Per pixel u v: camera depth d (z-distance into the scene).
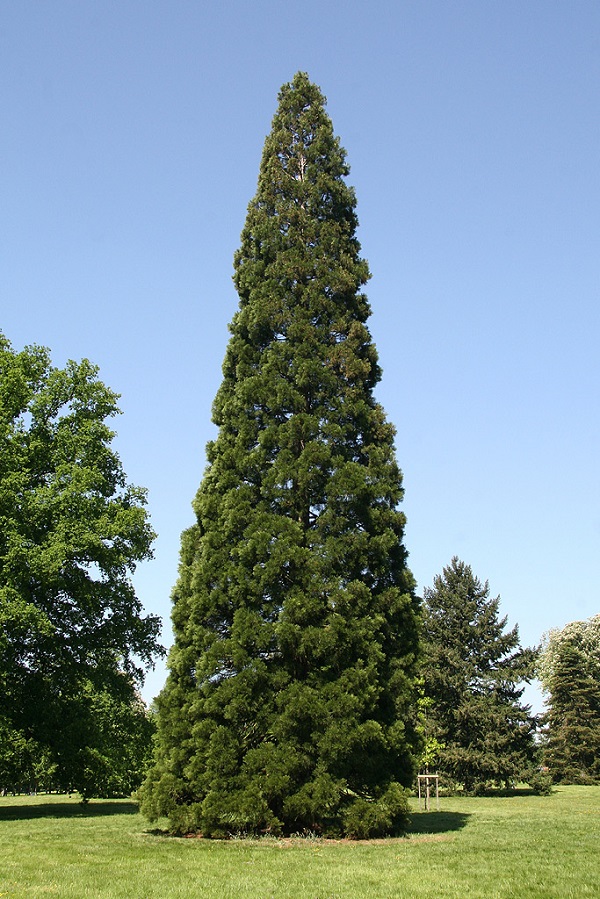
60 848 12.96
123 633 22.48
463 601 42.97
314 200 20.06
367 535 16.28
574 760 49.47
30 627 19.38
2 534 19.58
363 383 18.70
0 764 22.64
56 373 22.47
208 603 16.12
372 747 14.79
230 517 16.56
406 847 13.09
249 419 17.95
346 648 15.13
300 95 21.53
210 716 15.17
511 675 40.78
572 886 9.43
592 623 56.84
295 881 9.68
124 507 23.20
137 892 8.85
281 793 14.20
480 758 38.47
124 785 28.44
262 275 19.52
